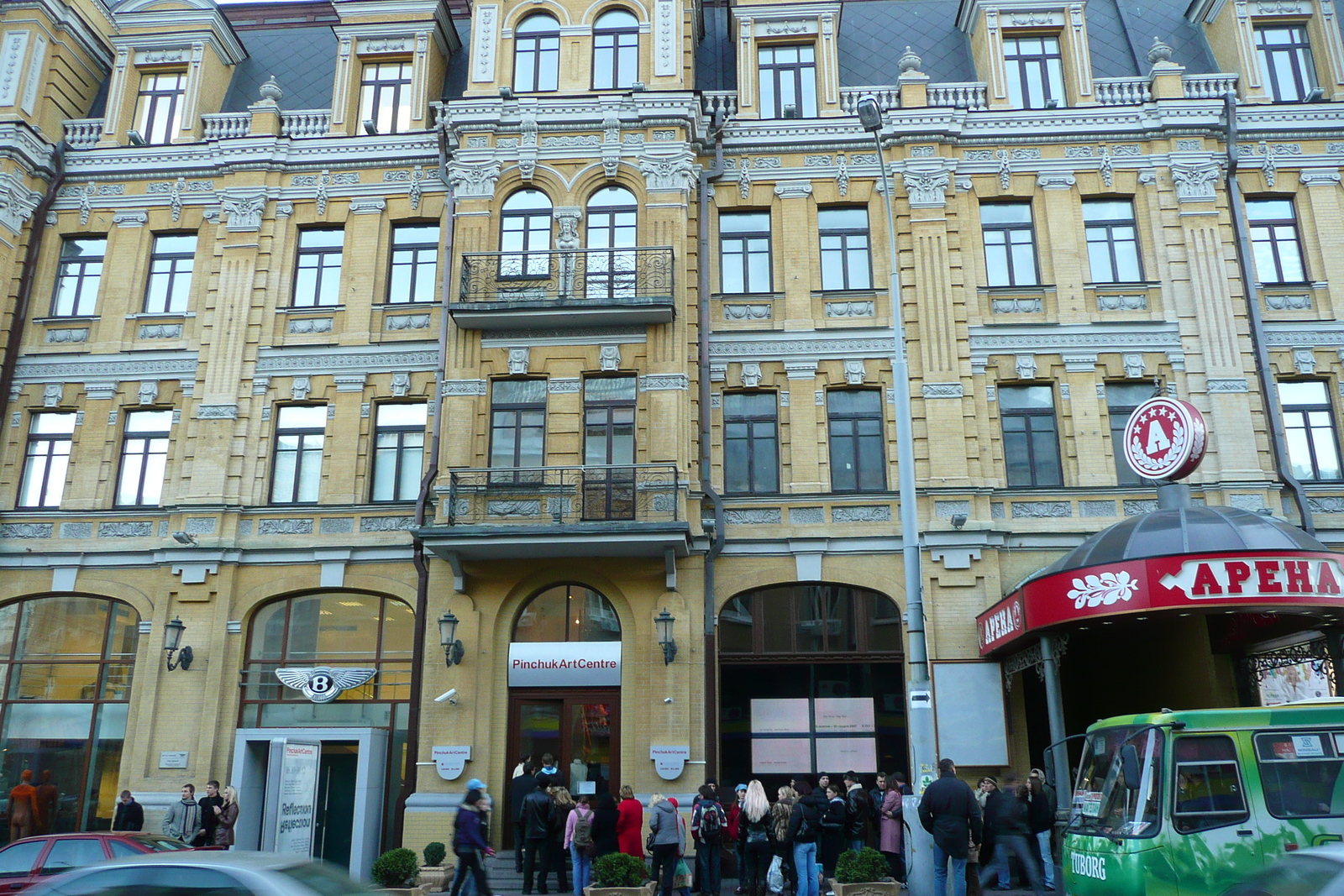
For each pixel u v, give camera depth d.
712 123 22.12
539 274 20.64
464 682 19.03
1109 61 23.31
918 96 22.08
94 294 22.58
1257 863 10.02
